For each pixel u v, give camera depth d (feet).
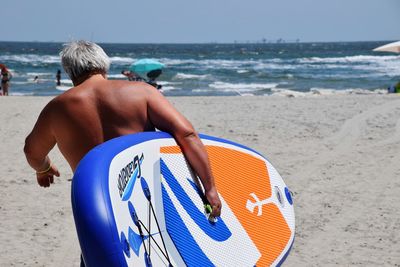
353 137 69.77
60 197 44.37
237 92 206.18
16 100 112.37
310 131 73.67
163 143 17.65
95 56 18.86
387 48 120.98
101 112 17.94
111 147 15.44
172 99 115.14
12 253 33.01
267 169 22.79
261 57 580.30
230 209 19.30
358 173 51.96
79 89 18.26
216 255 17.12
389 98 115.24
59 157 59.11
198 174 18.22
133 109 18.02
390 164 55.31
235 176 20.72
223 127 76.64
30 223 38.29
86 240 13.01
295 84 246.88
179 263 15.57
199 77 283.18
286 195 22.85
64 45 19.11
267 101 110.22
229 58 549.13
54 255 32.96
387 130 74.43
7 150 62.44
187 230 16.61
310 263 31.58
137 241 14.20
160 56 586.86
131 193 14.99
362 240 35.14
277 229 20.70
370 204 42.50
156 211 15.83
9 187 47.06
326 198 44.04
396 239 35.27
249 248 18.76
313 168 53.72
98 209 13.17
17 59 445.78
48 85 224.33
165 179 16.97
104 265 12.91
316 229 37.01
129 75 114.52
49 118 18.42
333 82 256.11
